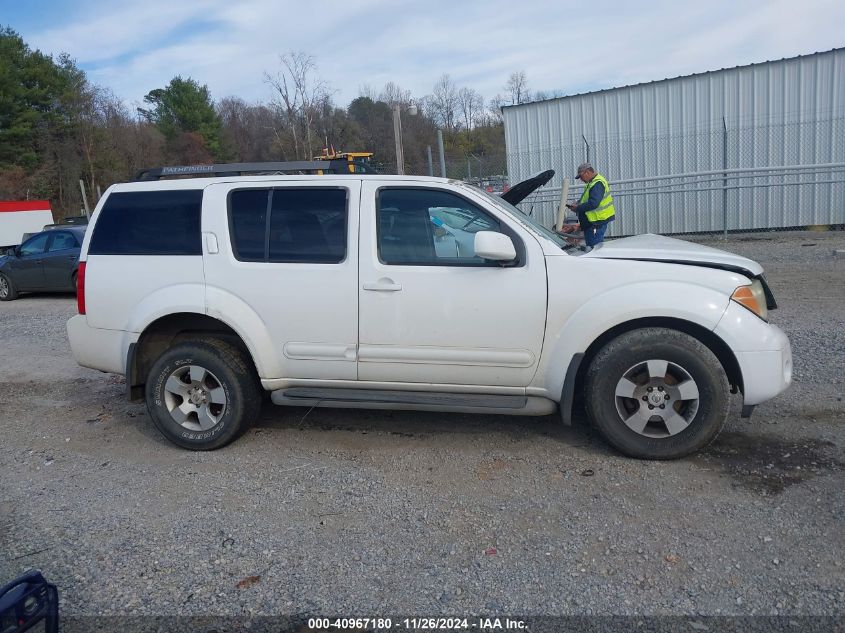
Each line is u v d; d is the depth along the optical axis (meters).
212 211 4.88
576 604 3.03
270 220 4.80
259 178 4.86
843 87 15.11
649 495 3.96
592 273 4.34
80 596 3.25
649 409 4.34
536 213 18.05
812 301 8.77
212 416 4.98
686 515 3.72
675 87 16.62
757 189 16.19
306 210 4.76
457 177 20.34
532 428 5.13
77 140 48.72
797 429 4.76
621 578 3.20
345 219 4.69
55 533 3.88
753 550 3.35
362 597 3.16
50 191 47.19
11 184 44.41
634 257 4.43
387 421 5.45
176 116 56.53
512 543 3.55
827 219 15.72
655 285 4.25
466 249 4.55
